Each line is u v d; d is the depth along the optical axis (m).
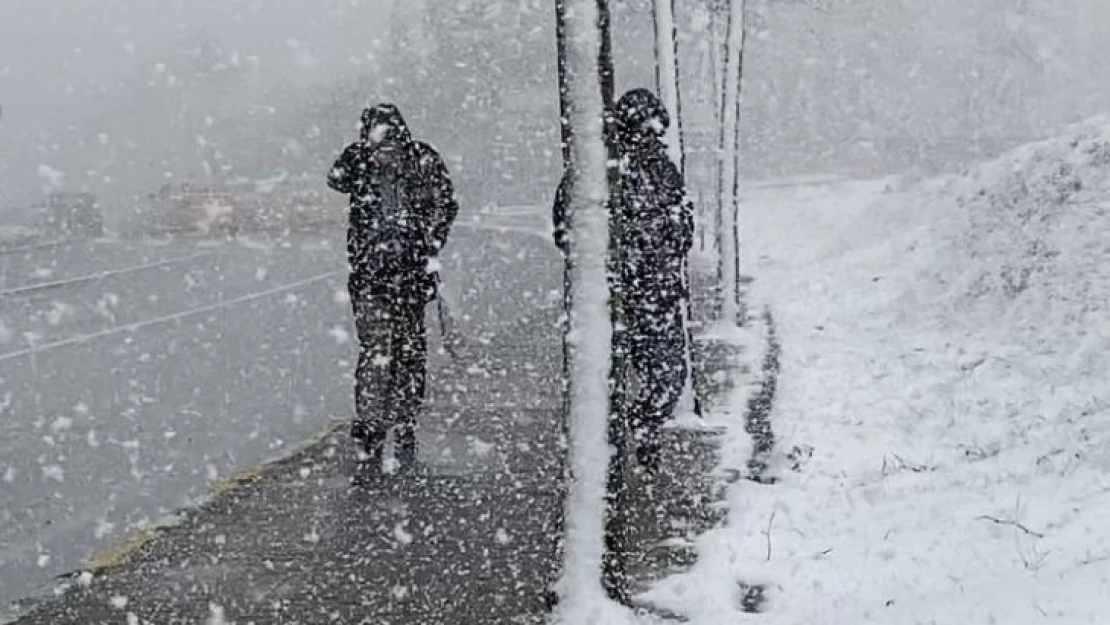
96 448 9.12
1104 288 12.21
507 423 9.30
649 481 7.48
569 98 5.18
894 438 8.38
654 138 7.93
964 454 7.77
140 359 13.49
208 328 16.09
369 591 5.70
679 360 7.82
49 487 8.00
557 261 25.06
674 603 5.41
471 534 6.56
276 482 7.74
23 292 21.11
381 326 7.96
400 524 6.75
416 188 8.05
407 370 8.02
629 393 8.09
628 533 6.44
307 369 12.70
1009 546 5.50
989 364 10.75
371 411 7.98
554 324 14.95
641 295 7.64
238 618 5.40
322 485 7.64
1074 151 15.78
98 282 22.70
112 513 7.36
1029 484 6.61
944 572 5.34
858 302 15.69
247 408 10.59
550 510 7.01
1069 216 14.12
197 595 5.70
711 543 6.17
